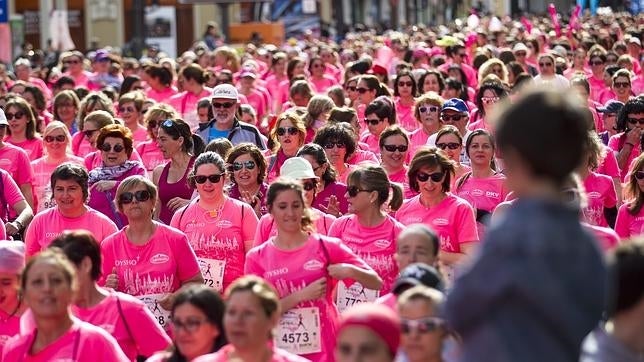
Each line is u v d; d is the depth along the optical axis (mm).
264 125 40125
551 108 9102
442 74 45062
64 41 84438
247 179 24516
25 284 15234
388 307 13758
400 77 37406
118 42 120250
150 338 17266
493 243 9094
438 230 21609
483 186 24391
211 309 15266
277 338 18531
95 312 17172
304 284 18547
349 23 157250
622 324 10516
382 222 20656
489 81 33312
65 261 15352
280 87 49938
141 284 20312
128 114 34656
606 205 24125
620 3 138250
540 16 141375
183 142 26125
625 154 29625
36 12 109438
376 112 31094
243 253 22719
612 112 33469
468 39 71250
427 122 31234
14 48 89812
